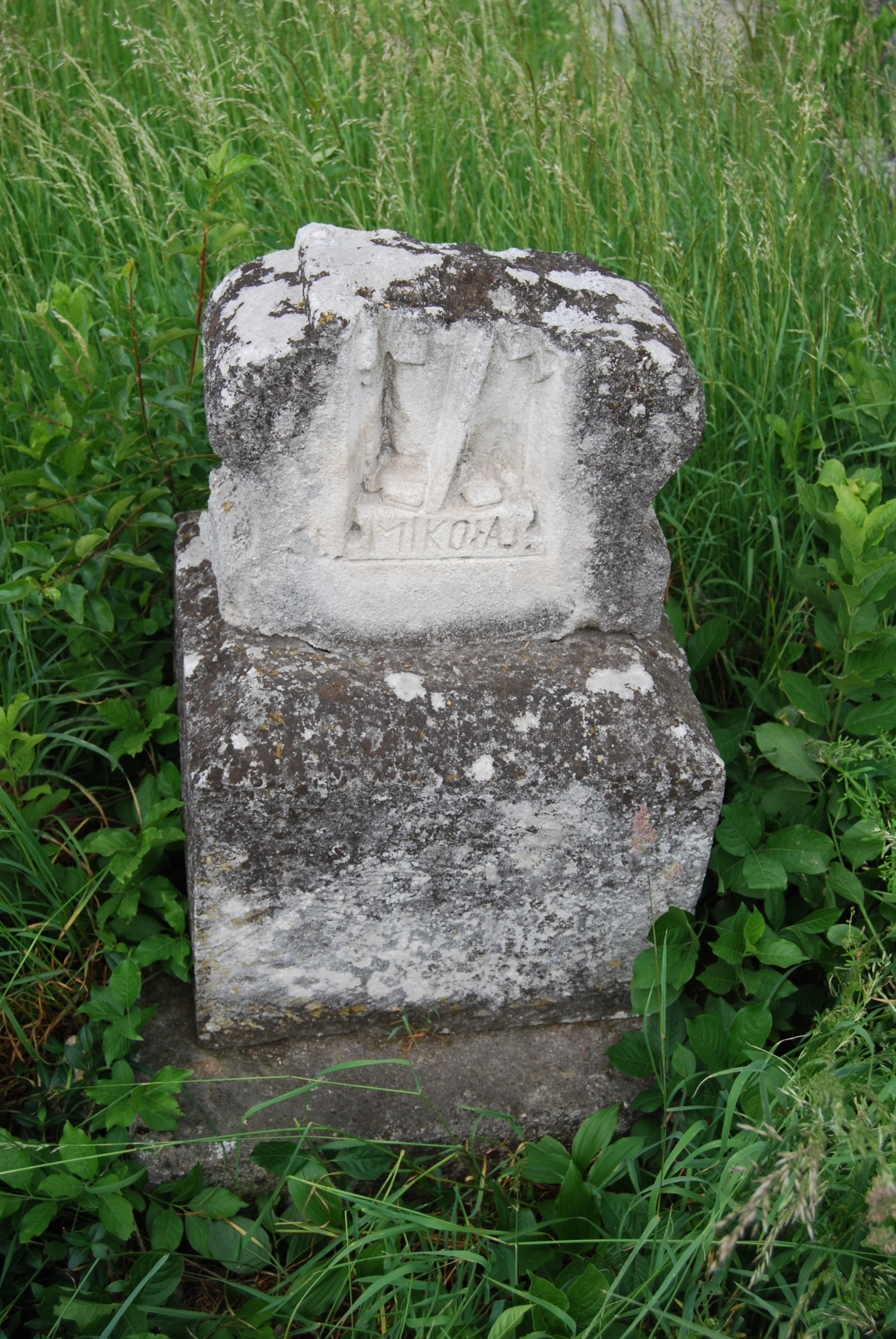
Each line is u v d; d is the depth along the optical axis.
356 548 1.26
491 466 1.27
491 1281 1.22
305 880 1.27
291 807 1.23
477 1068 1.38
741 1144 1.20
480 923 1.34
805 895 1.44
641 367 1.20
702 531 1.74
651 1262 1.23
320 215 1.98
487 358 1.19
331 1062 1.37
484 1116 1.35
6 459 1.71
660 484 1.28
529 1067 1.39
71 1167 1.23
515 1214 1.29
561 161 1.95
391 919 1.32
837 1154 1.12
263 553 1.26
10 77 2.03
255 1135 1.31
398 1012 1.39
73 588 1.46
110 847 1.39
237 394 1.16
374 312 1.15
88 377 1.59
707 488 1.76
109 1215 1.22
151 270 1.93
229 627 1.32
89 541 1.46
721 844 1.40
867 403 1.70
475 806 1.27
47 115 2.16
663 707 1.32
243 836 1.24
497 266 1.21
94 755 1.58
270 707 1.25
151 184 1.95
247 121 2.16
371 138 1.97
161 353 1.63
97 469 1.59
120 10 2.31
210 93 1.92
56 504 1.53
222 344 1.18
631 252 1.84
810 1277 1.18
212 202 1.49
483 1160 1.36
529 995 1.40
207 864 1.25
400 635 1.32
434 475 1.24
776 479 1.79
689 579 1.73
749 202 1.88
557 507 1.27
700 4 1.96
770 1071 1.25
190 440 1.61
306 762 1.23
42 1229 1.21
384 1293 1.25
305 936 1.31
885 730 1.42
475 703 1.29
